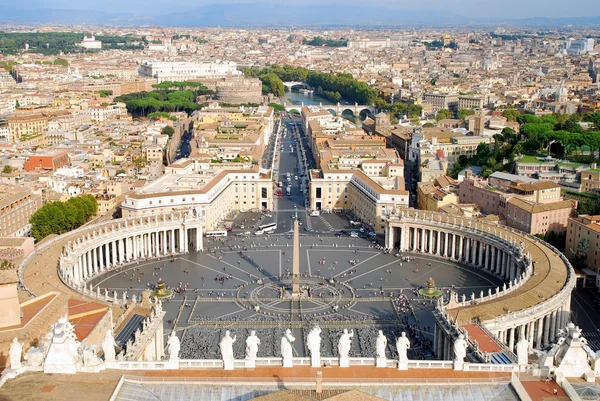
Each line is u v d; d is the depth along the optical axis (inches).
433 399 5265.8
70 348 5447.8
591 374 5265.8
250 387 5374.0
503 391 5339.6
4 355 6166.3
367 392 5315.0
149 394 5295.3
